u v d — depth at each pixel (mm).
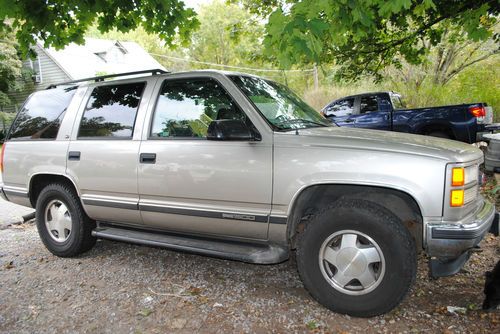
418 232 3207
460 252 2725
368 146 2912
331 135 3168
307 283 3086
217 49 46719
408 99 14711
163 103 3771
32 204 4684
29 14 4723
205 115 3531
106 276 3945
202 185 3400
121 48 30750
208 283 3719
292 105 3928
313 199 3340
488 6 5730
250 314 3117
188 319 3078
